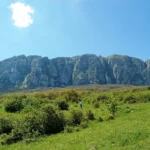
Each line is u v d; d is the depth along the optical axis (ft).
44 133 111.24
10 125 112.68
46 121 114.83
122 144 72.59
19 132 104.63
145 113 138.31
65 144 83.87
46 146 85.51
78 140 87.25
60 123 119.24
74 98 265.34
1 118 115.24
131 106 177.88
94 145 74.84
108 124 117.50
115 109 148.36
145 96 227.81
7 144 97.86
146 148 65.10
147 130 83.76
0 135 106.32
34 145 90.94
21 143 96.63
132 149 65.87
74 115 127.44
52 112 119.14
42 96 287.07
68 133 108.47
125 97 231.71
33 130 106.93
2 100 243.60
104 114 150.00
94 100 242.37
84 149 72.18
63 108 185.37
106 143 75.61
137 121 112.88
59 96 283.59
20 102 189.98
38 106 167.84
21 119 116.98
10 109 182.60
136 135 78.64
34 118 114.42
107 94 299.17
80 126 118.73
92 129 108.88
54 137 102.12
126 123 111.14
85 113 139.03
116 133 86.02
